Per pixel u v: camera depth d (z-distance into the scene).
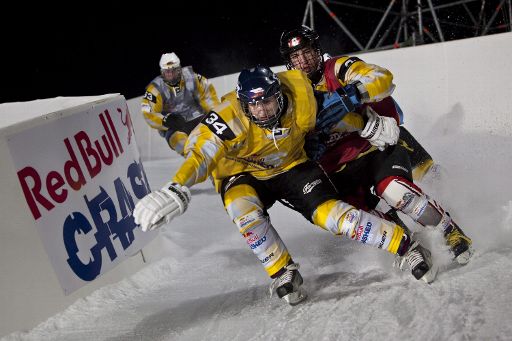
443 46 6.93
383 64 7.43
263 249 3.19
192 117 7.13
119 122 4.10
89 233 3.63
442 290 2.96
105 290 3.67
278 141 3.16
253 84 2.96
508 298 2.71
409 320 2.71
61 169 3.47
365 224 3.12
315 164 3.40
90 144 3.74
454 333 2.51
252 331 2.94
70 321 3.31
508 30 11.69
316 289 3.37
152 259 4.23
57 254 3.38
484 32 11.62
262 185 3.38
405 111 7.30
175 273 4.07
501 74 6.53
